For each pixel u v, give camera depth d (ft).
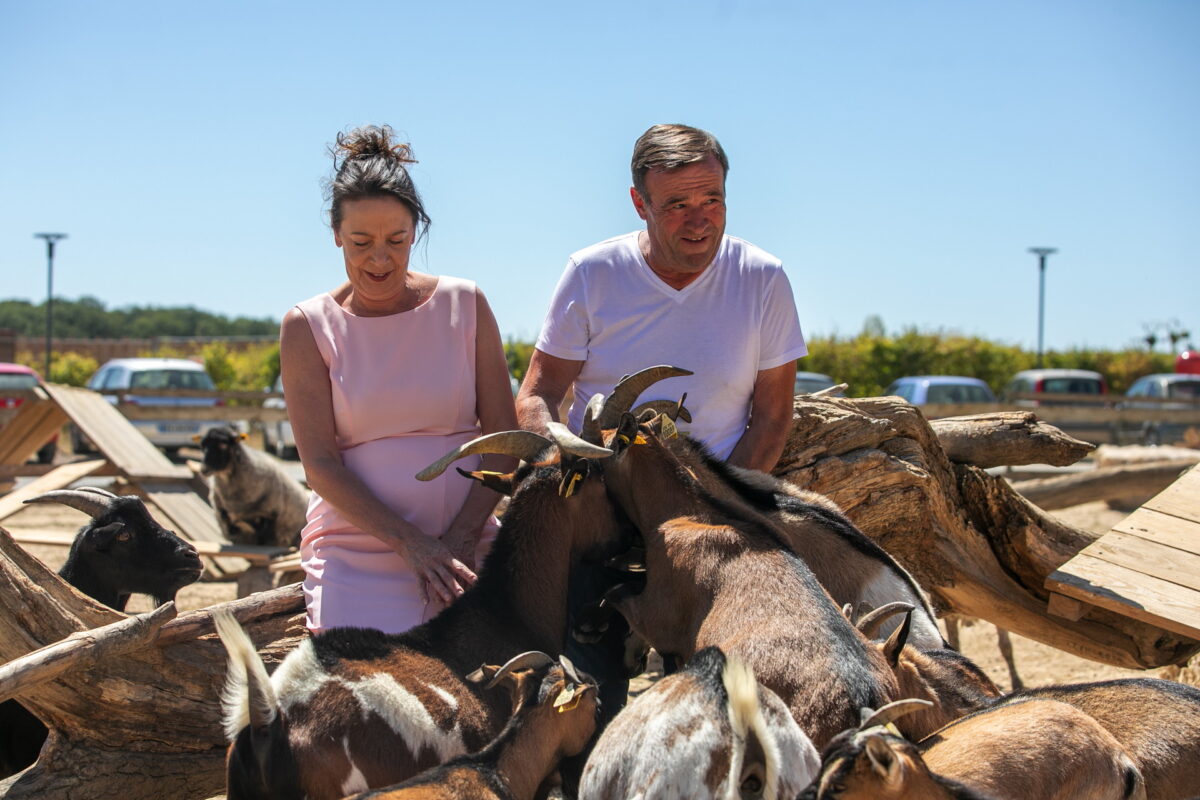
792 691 11.04
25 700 13.79
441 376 14.90
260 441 82.17
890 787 9.14
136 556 18.04
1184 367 96.68
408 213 14.14
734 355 15.72
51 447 59.11
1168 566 17.35
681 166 14.56
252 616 15.10
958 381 80.84
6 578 13.71
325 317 14.74
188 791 14.49
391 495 14.71
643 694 10.93
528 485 14.03
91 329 243.60
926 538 20.06
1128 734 12.06
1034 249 116.26
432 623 12.89
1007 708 11.45
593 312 15.80
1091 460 66.49
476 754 10.98
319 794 10.95
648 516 13.78
